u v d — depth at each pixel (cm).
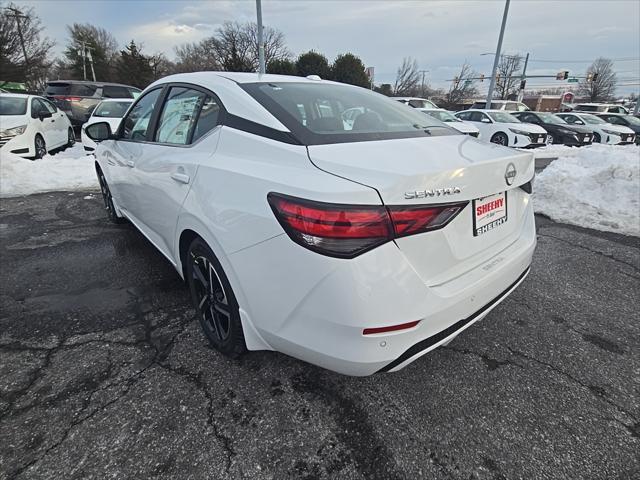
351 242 140
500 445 171
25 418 179
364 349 147
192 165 207
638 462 164
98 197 586
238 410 185
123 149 321
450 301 159
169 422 178
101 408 185
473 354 229
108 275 323
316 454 165
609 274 339
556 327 259
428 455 165
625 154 720
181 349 228
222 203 180
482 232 183
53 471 155
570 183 585
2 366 213
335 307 145
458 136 224
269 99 208
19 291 295
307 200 146
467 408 190
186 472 156
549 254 383
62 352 225
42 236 414
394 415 185
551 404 193
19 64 2656
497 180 179
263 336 176
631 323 265
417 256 152
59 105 1347
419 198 147
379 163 155
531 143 1293
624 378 212
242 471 157
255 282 167
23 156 775
